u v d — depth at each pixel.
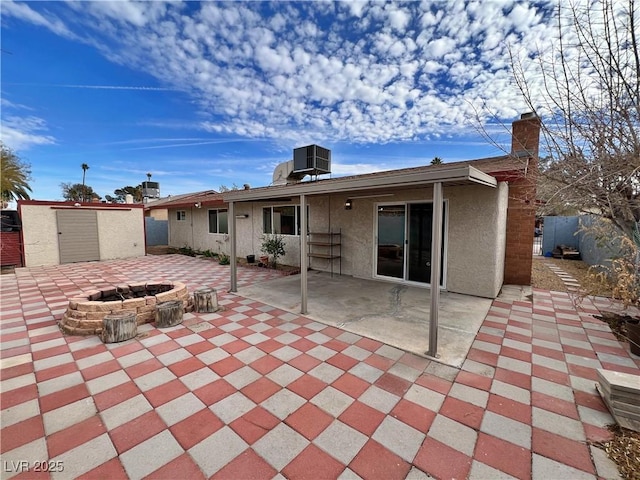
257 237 11.41
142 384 2.91
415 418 2.43
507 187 6.86
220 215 13.25
